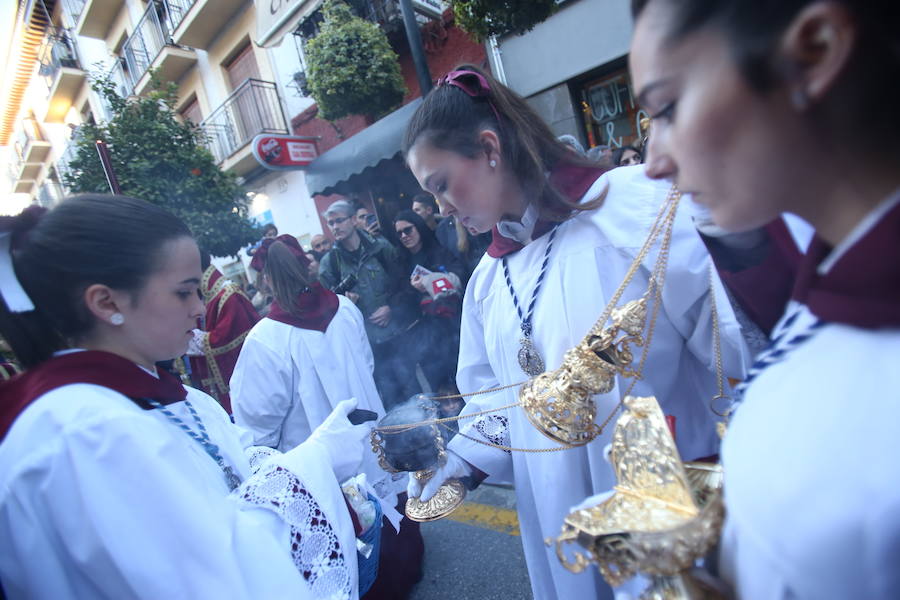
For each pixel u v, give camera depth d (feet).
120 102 18.92
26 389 2.87
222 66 32.65
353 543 3.76
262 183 32.42
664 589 1.90
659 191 3.56
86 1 39.65
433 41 21.08
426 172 3.58
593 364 2.93
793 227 2.27
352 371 7.91
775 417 1.40
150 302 3.22
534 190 3.74
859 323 1.30
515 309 4.13
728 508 1.54
